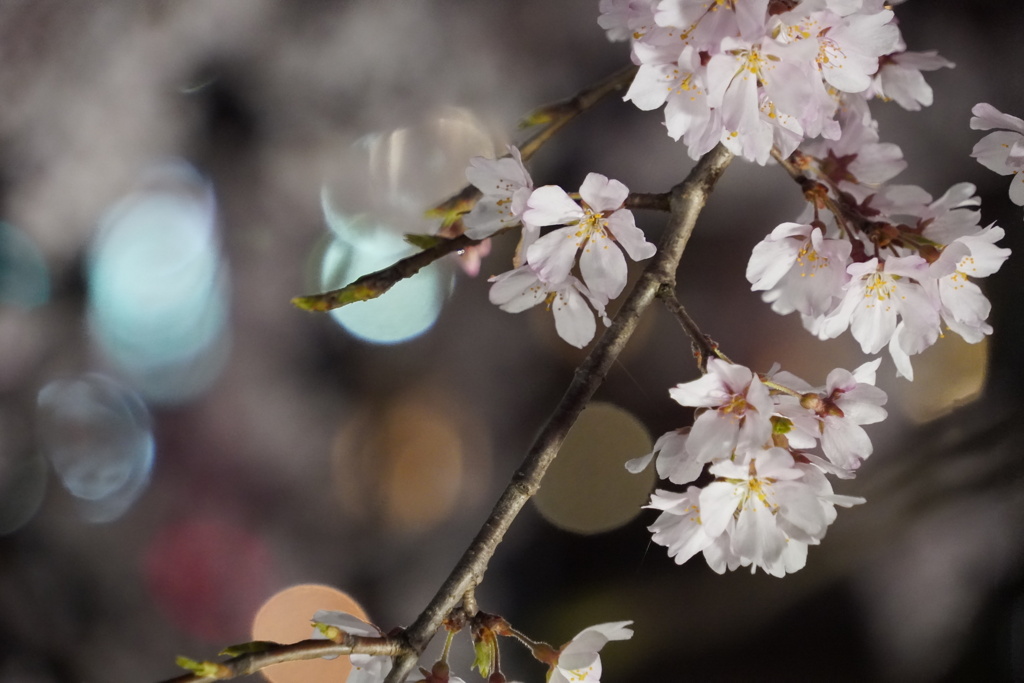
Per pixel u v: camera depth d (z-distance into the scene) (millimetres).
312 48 1392
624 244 898
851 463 893
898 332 914
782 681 1316
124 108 1370
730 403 878
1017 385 1296
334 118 1428
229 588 1412
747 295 1387
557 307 910
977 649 1302
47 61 1333
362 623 882
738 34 880
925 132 1352
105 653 1361
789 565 890
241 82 1397
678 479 892
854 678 1315
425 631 870
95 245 1415
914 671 1306
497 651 878
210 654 1381
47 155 1366
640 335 1433
